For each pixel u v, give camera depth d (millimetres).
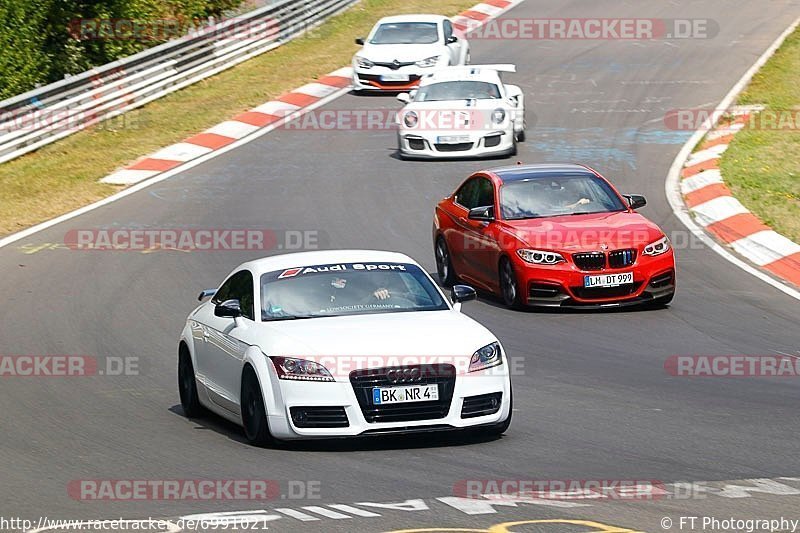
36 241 70250
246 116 102688
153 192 81375
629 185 79062
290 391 32812
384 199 77750
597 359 45875
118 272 63250
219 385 36906
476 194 60688
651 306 55469
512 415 37750
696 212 72625
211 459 33000
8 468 32625
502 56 124250
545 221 56531
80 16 112562
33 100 93188
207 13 131250
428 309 36531
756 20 138625
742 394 40375
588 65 119062
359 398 32625
